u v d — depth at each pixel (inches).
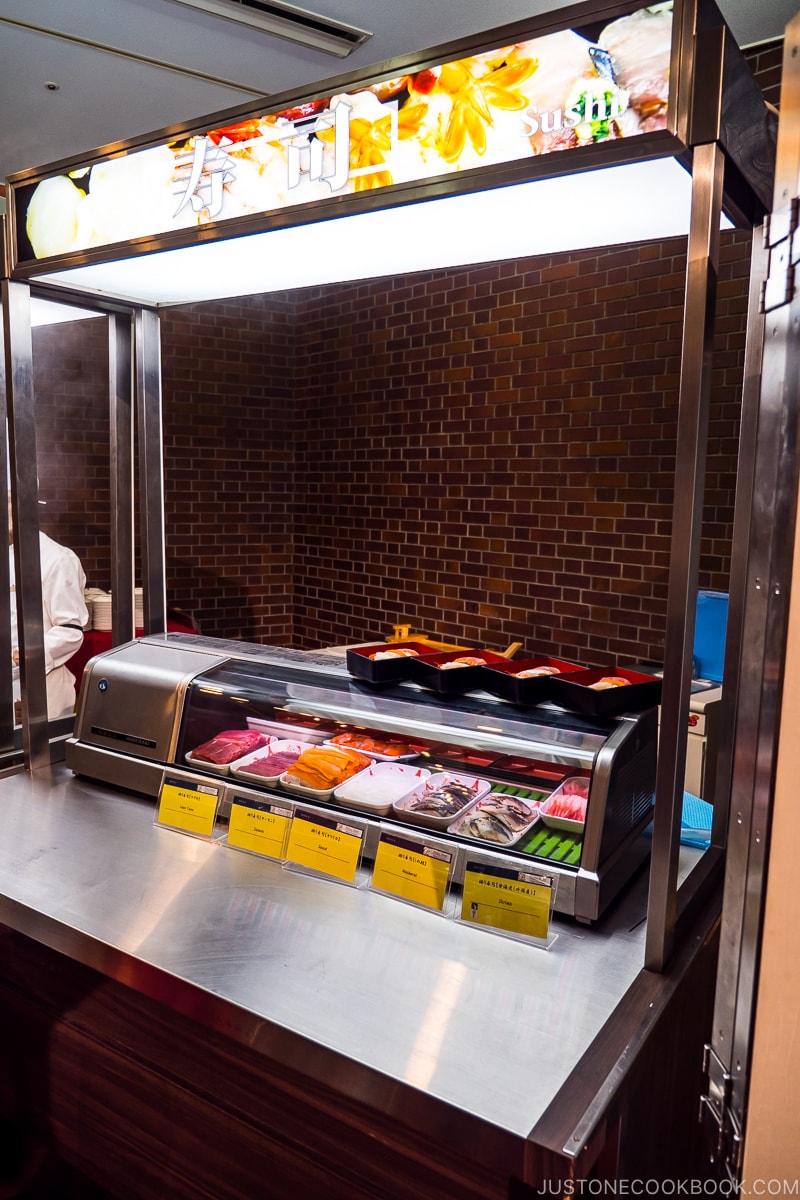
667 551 163.9
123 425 90.6
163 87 160.4
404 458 221.0
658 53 41.4
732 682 62.4
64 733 87.4
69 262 69.4
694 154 42.0
